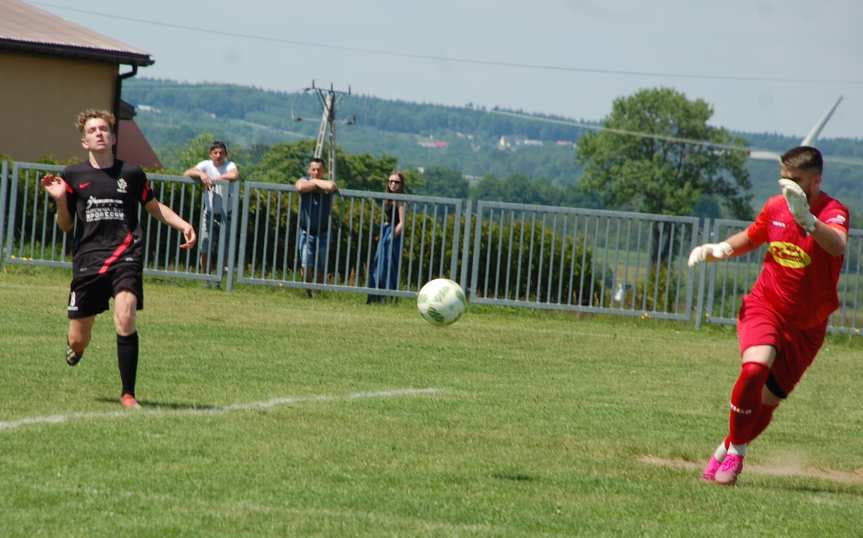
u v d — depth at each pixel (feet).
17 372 74.90
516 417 72.08
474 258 142.00
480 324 127.34
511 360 100.37
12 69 236.63
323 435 60.80
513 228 142.00
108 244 66.69
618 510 48.62
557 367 98.27
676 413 77.92
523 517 46.19
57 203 66.44
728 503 51.57
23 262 144.77
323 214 142.00
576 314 144.66
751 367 56.24
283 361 89.35
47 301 114.62
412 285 144.56
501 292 143.95
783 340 57.72
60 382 72.38
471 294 142.61
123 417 61.93
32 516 41.70
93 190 66.54
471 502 48.14
